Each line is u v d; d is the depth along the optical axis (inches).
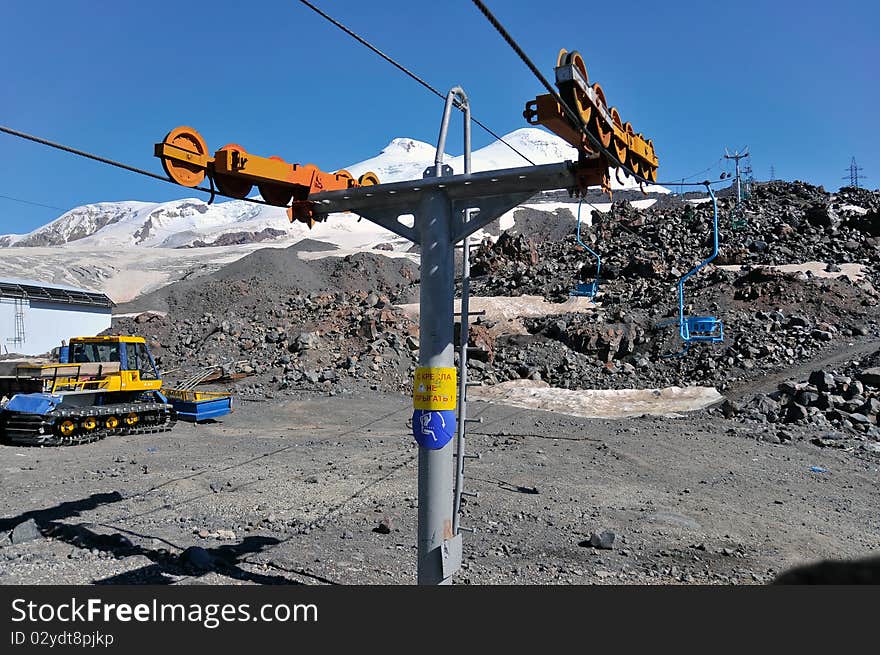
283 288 2701.8
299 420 972.6
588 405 1211.2
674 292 1888.5
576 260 2418.8
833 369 1257.4
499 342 1696.6
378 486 518.6
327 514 427.5
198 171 278.7
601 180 258.1
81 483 492.7
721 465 674.8
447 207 266.1
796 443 820.0
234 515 415.5
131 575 290.8
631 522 441.7
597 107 278.2
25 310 1942.7
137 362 800.9
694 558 367.9
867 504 546.6
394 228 279.9
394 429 910.4
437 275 257.4
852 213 2512.3
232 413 1003.9
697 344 1523.1
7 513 398.9
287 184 299.1
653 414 1094.4
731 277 1868.8
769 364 1382.9
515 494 512.1
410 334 1509.6
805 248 2176.4
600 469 633.6
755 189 3240.7
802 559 376.5
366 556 339.6
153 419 812.0
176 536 358.9
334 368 1355.8
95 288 3634.4
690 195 5221.5
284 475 555.8
